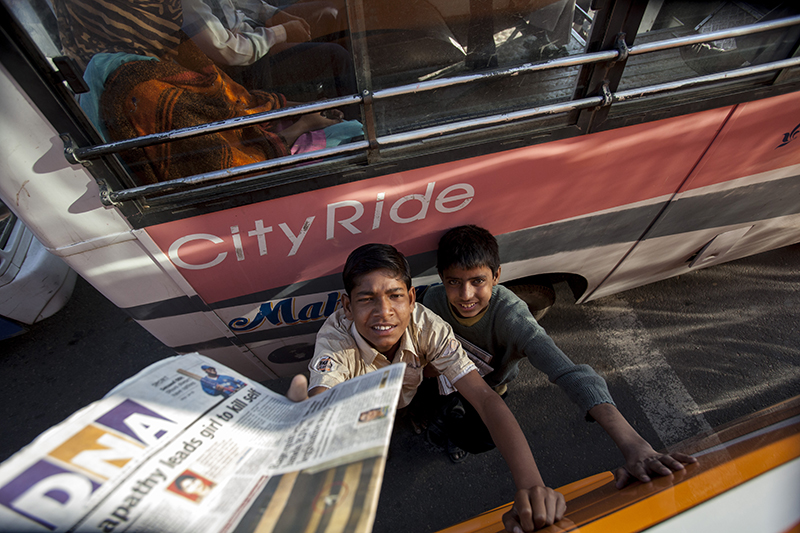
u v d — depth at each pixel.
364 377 0.91
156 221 1.31
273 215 1.39
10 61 0.95
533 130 1.40
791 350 2.60
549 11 1.40
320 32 1.44
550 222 1.73
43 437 0.72
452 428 1.86
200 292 1.55
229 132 1.38
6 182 1.11
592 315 2.84
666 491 1.16
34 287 2.85
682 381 2.51
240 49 1.40
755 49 1.44
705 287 2.93
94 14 1.15
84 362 2.92
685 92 1.41
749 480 1.16
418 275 1.81
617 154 1.54
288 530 0.66
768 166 1.80
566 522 1.17
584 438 2.33
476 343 1.81
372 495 0.66
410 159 1.37
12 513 0.63
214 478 0.76
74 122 1.07
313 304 1.75
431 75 1.37
